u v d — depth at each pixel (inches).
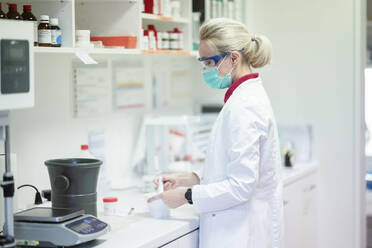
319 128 149.6
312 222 147.6
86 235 77.3
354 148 146.3
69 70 118.9
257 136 88.9
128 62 136.7
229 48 91.7
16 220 79.0
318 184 151.1
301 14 149.3
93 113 126.3
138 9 107.7
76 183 87.9
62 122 117.6
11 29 74.1
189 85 162.4
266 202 95.3
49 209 84.4
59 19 94.7
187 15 128.0
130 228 90.6
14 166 93.4
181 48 125.2
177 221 95.1
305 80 150.3
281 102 153.7
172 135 145.1
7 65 73.7
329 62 147.1
